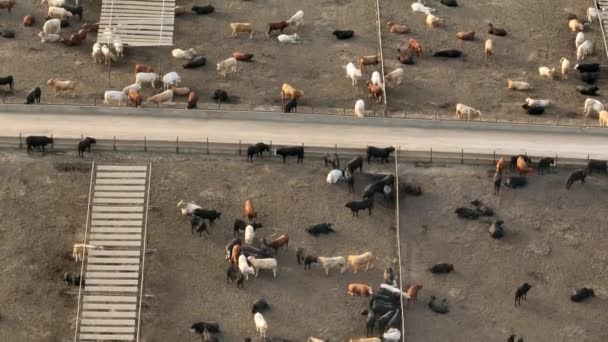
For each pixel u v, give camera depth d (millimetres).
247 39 172750
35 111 157250
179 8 175500
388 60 170375
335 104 162750
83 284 138875
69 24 174375
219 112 157875
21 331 135125
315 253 143625
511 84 166375
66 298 138250
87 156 152250
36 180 149500
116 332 135125
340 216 147750
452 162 153750
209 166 152250
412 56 170875
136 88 161125
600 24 175125
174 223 146000
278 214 147500
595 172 153375
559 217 148625
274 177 151500
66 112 157500
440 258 143625
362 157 153250
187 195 148875
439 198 149750
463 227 147000
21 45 170625
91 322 135500
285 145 153750
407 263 143000
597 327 137875
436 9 179875
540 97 165750
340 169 151875
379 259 143375
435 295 139750
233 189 149875
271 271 141500
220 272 141375
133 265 140375
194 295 139125
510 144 155750
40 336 134750
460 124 158125
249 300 138875
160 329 135875
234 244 142375
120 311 136625
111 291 138250
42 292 138625
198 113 157875
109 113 157625
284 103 162125
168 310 137625
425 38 174625
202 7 176125
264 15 177125
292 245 144375
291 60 169750
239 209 147875
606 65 170875
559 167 153750
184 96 162625
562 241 146125
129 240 142625
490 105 164125
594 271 143250
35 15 176125
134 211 145250
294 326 136500
